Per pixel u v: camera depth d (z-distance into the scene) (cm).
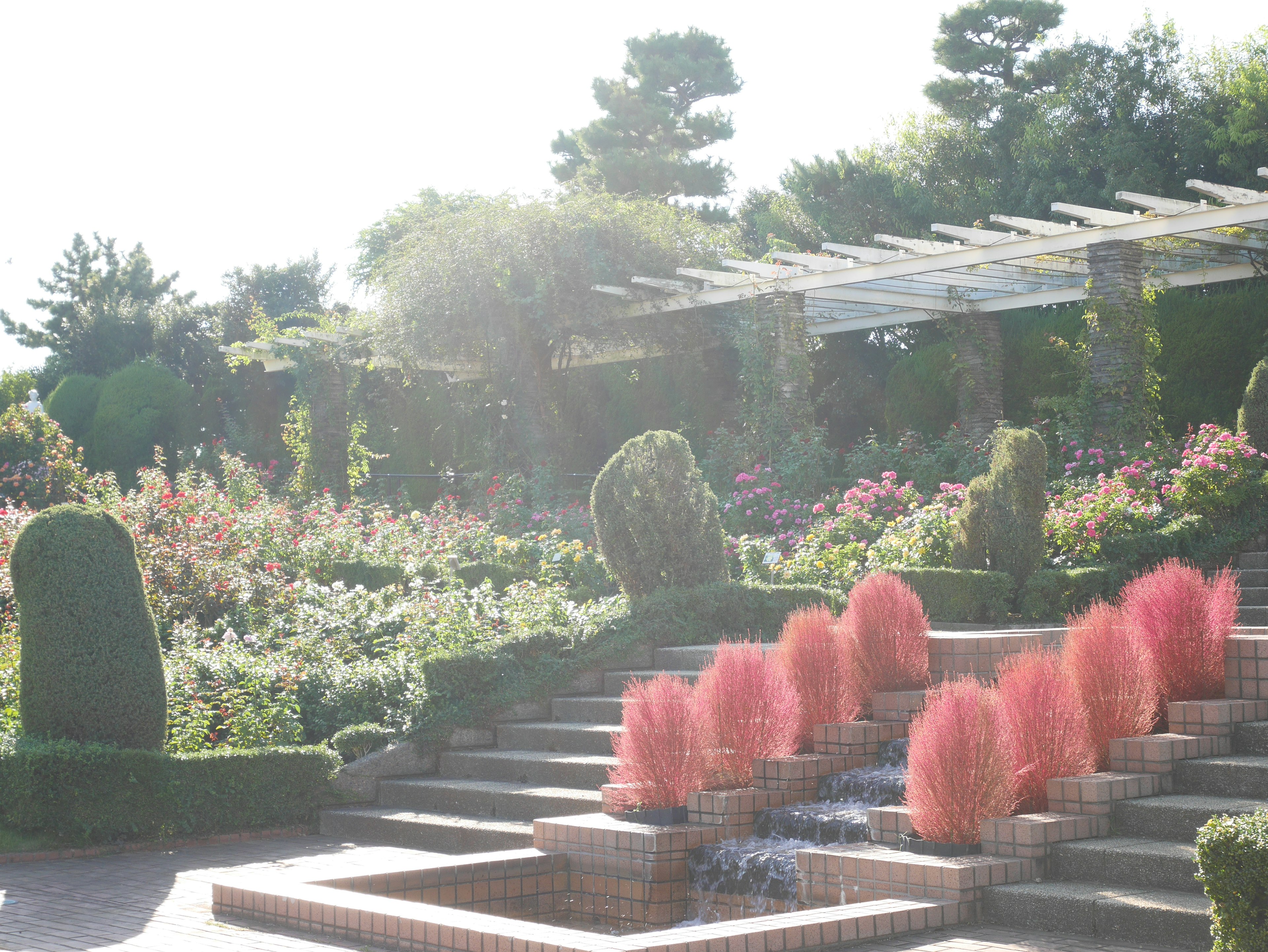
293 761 797
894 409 1862
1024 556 1015
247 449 2586
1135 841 498
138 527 1248
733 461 1599
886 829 538
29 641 750
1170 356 1545
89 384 2861
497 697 870
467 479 1931
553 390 1938
